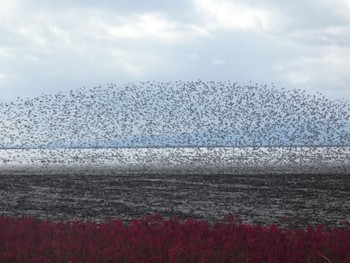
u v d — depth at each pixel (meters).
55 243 14.59
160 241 14.78
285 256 13.18
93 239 15.49
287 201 30.84
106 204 29.84
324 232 16.20
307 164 67.50
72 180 46.88
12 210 27.56
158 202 30.62
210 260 13.12
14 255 13.58
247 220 23.70
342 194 34.38
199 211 26.77
